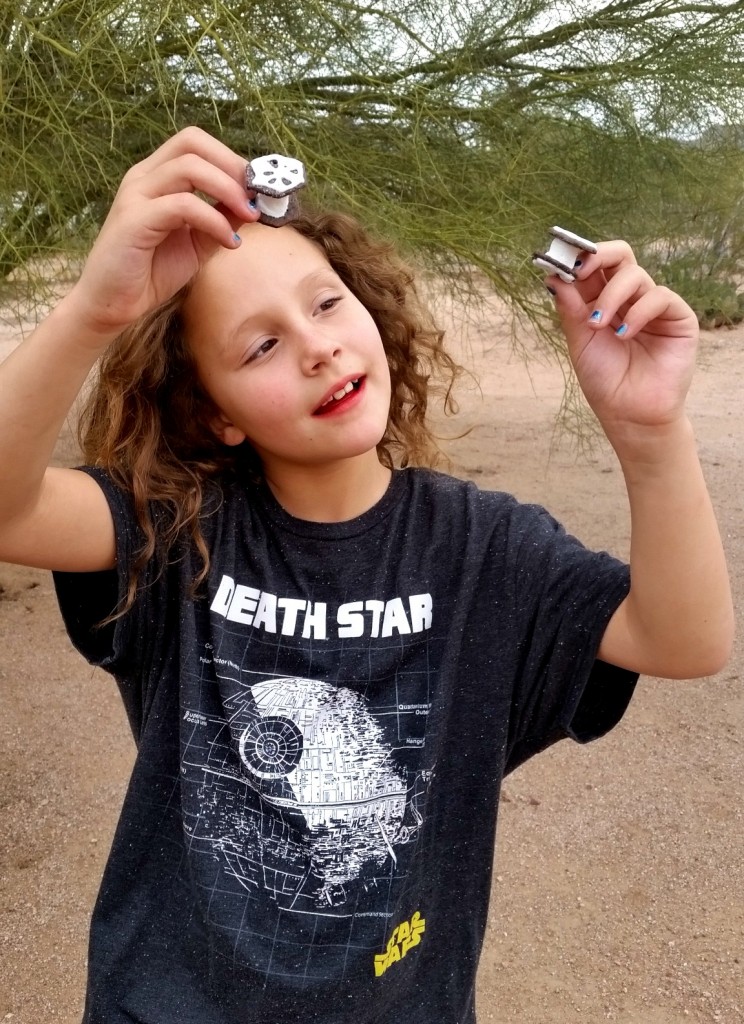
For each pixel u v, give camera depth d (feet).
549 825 5.65
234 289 2.02
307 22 7.62
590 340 1.93
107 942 2.15
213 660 2.17
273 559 2.25
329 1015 2.03
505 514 2.32
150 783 2.20
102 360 2.42
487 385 17.95
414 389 2.97
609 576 2.13
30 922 4.82
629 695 2.16
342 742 2.13
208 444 2.39
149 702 2.26
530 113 8.81
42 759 6.20
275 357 2.04
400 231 8.04
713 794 5.94
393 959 2.10
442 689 2.18
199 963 2.10
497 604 2.22
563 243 1.89
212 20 6.38
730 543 10.08
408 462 3.01
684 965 4.63
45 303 8.42
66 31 7.18
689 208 9.82
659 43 8.48
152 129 7.74
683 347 1.89
